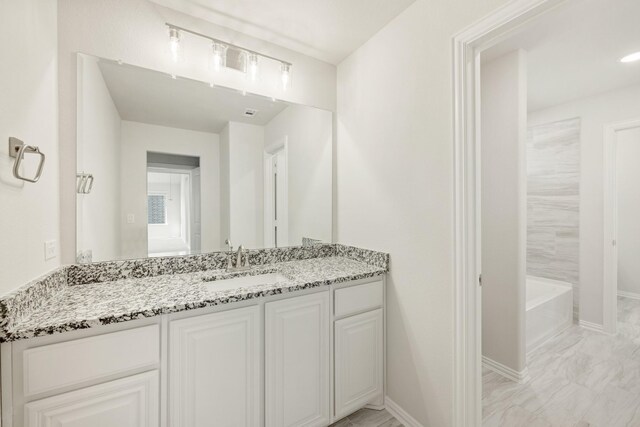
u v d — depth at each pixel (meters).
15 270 0.89
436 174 1.40
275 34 1.77
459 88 1.29
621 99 2.57
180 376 1.10
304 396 1.39
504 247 2.04
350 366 1.55
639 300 3.61
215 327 1.17
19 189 0.91
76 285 1.31
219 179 1.76
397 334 1.64
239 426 1.23
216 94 1.71
